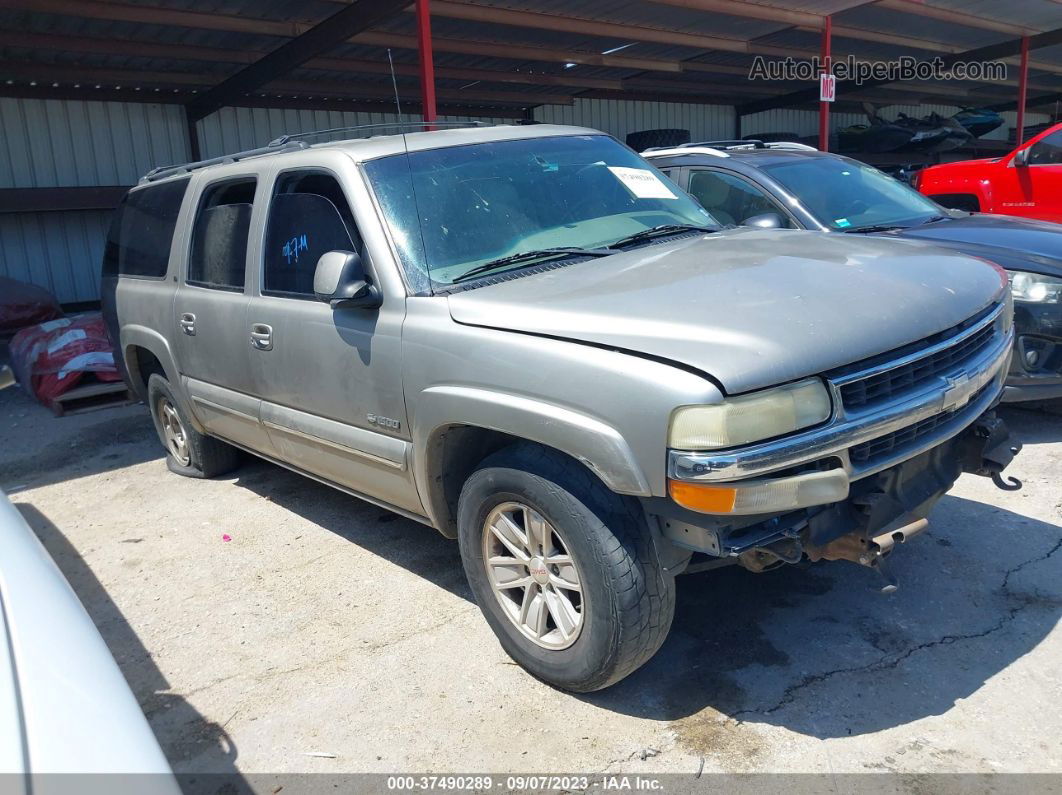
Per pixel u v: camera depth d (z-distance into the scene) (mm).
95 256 12812
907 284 2895
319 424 3818
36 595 1771
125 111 12828
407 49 12000
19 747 1336
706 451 2369
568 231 3678
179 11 9789
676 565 2717
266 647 3518
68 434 7113
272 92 13586
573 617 2873
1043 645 3100
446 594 3832
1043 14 14844
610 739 2771
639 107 18984
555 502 2738
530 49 13031
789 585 3662
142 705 3195
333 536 4566
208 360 4602
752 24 12992
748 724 2795
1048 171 8375
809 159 6293
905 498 2803
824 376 2496
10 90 11586
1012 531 3980
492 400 2852
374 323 3365
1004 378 3334
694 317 2592
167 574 4277
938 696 2863
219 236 4484
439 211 3520
